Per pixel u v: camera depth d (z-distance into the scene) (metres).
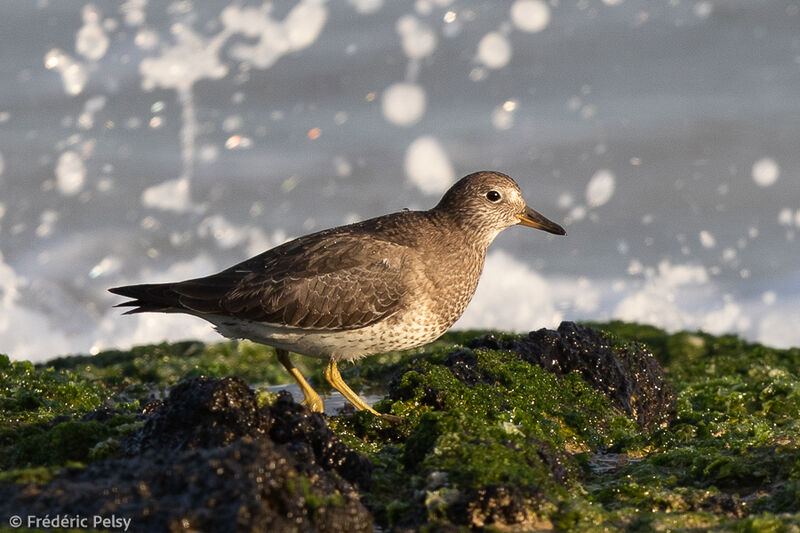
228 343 12.74
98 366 12.16
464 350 8.73
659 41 21.98
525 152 19.36
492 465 6.21
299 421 6.36
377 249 8.60
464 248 9.06
